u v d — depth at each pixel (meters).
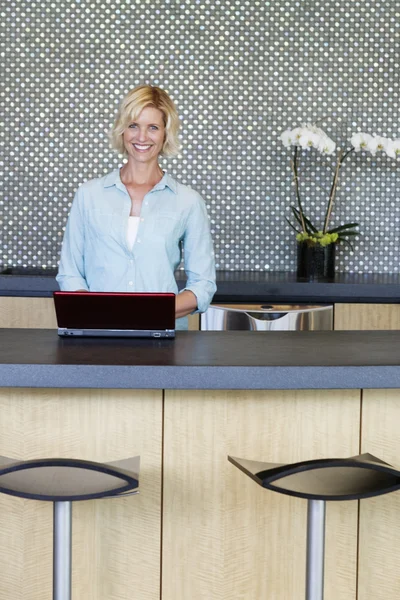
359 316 3.91
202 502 2.28
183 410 2.26
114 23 4.33
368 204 4.47
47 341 2.46
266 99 4.39
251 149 4.41
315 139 4.08
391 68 4.40
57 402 2.24
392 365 2.12
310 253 4.16
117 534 2.28
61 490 1.89
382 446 2.29
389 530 2.32
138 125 2.91
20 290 3.89
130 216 3.00
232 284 3.88
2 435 2.25
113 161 4.39
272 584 2.31
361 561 2.33
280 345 2.44
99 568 2.29
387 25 4.38
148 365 2.09
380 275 4.34
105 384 2.09
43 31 4.32
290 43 4.37
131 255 2.98
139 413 2.25
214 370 2.09
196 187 4.42
